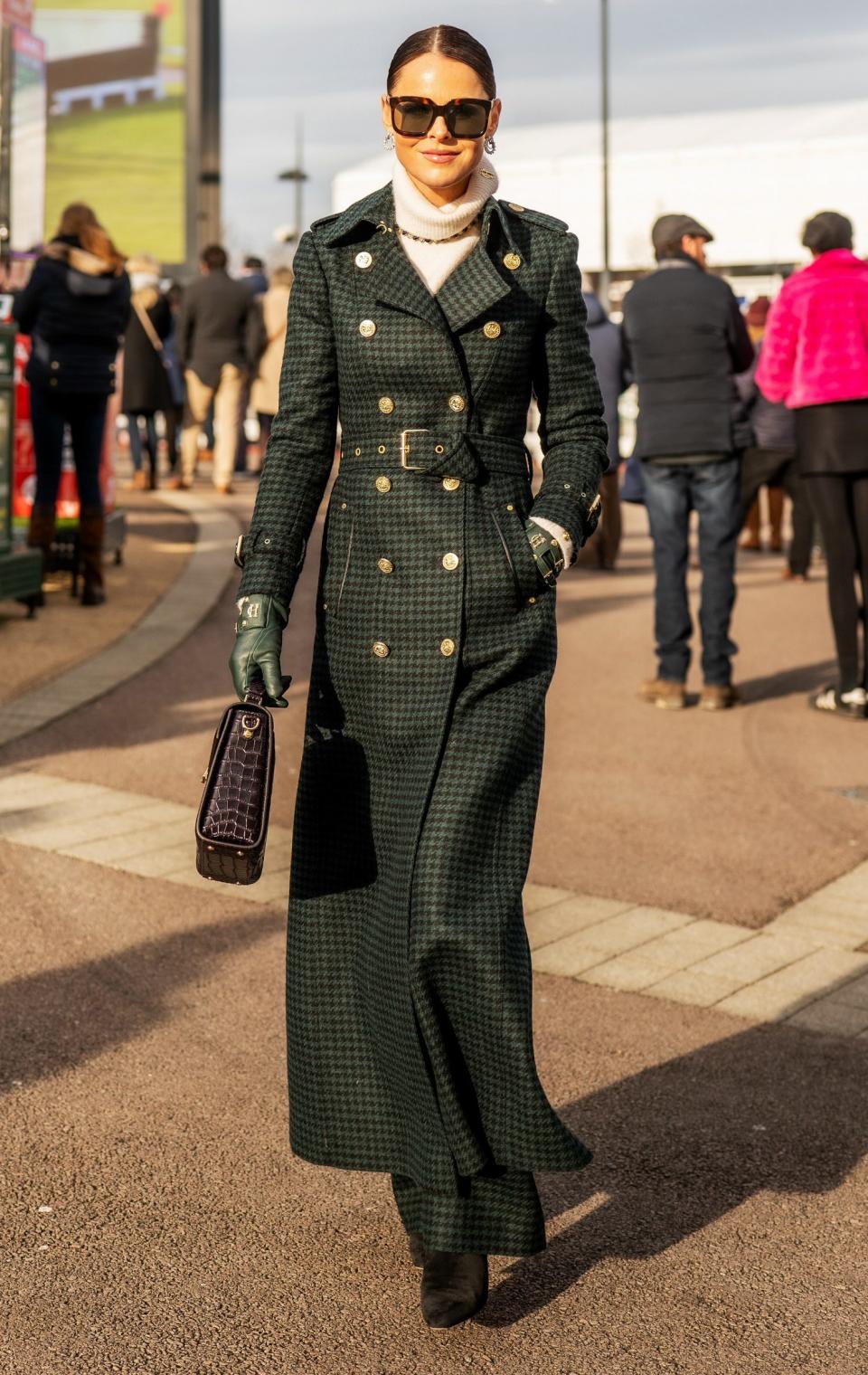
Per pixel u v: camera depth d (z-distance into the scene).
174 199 45.97
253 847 2.50
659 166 35.16
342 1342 2.71
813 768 6.64
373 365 2.66
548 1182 3.29
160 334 15.20
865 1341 2.76
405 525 2.68
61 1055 3.80
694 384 7.38
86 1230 3.05
